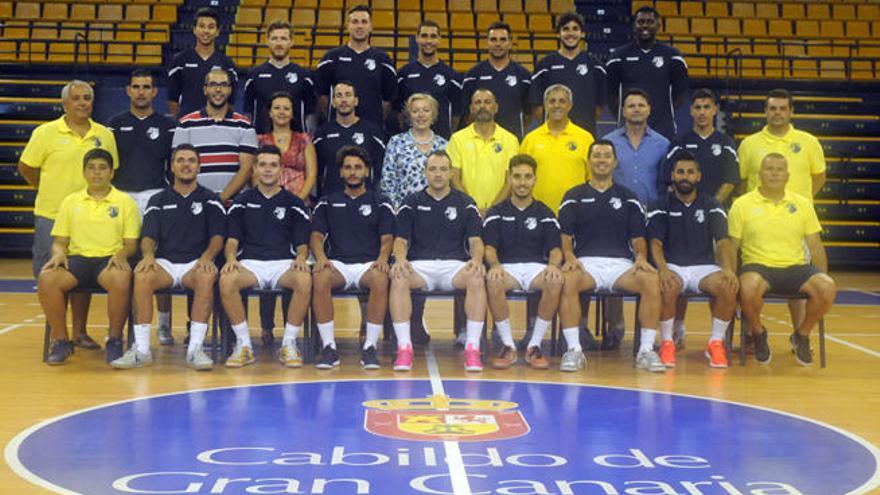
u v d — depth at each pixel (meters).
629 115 7.76
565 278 7.09
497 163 7.67
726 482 4.21
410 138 7.74
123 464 4.41
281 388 6.23
